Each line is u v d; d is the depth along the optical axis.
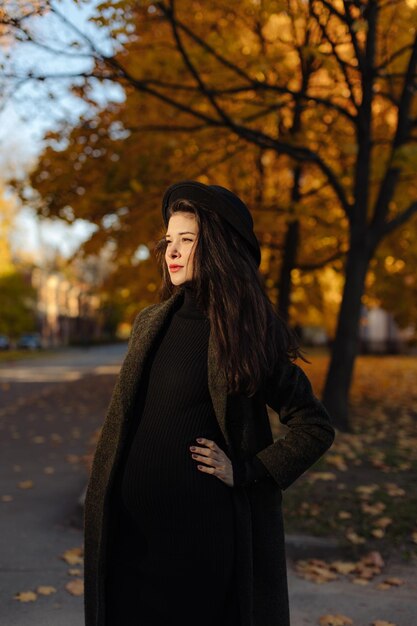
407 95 8.97
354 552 4.57
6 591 3.94
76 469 7.61
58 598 3.85
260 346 1.82
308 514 5.16
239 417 1.82
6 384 20.97
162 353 1.90
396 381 18.27
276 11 7.32
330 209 12.33
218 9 8.91
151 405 1.86
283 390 1.86
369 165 9.34
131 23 7.38
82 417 12.30
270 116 9.18
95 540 1.87
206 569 1.78
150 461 1.81
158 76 9.05
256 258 2.01
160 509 1.79
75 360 40.69
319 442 1.84
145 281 13.37
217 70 8.95
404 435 8.92
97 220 10.18
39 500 6.17
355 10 8.48
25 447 9.09
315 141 9.98
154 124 9.84
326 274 19.42
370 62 8.65
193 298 1.92
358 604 3.80
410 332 37.62
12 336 49.12
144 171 9.44
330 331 26.11
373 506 5.32
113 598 1.85
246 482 1.80
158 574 1.79
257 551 1.85
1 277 43.12
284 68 9.75
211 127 9.25
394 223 9.62
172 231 1.93
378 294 14.94
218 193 1.92
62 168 9.72
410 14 7.86
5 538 5.02
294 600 3.85
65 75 7.70
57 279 75.75
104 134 9.57
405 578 4.20
